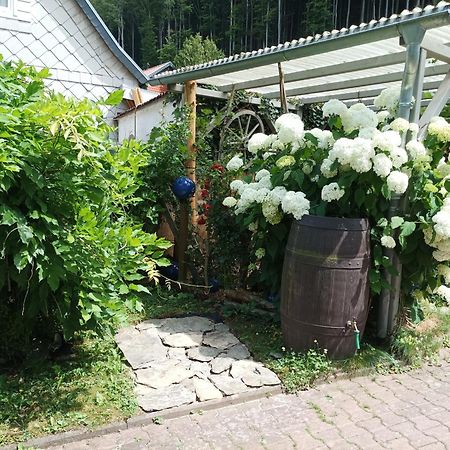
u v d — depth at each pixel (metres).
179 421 2.45
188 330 3.55
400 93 3.19
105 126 2.67
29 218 2.37
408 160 3.12
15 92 2.61
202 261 4.50
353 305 2.96
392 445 2.28
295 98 6.78
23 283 2.43
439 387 2.91
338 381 2.94
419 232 3.13
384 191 2.95
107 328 2.85
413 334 3.44
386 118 3.37
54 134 2.15
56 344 3.04
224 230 4.23
